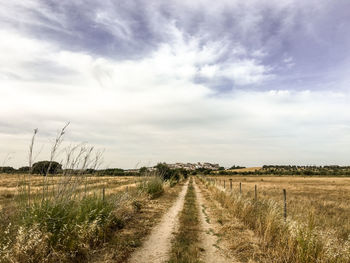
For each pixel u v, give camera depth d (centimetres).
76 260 557
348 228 888
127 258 608
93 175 816
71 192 628
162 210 1320
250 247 697
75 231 610
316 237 580
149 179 2048
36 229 506
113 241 717
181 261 582
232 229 902
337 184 4569
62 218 575
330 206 1590
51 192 616
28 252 476
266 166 16950
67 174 634
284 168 15775
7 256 435
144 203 1471
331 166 15975
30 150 571
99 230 712
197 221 1076
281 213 881
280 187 3469
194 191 2723
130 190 1764
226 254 657
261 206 1052
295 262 561
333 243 565
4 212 552
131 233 837
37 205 572
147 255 636
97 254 617
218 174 12519
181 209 1389
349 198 2111
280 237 696
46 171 596
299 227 630
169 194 2169
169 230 904
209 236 838
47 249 520
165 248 694
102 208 832
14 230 512
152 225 975
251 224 933
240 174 12438
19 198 575
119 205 1056
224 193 1717
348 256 522
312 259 533
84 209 733
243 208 1096
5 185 2052
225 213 1227
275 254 615
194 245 718
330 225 898
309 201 1773
